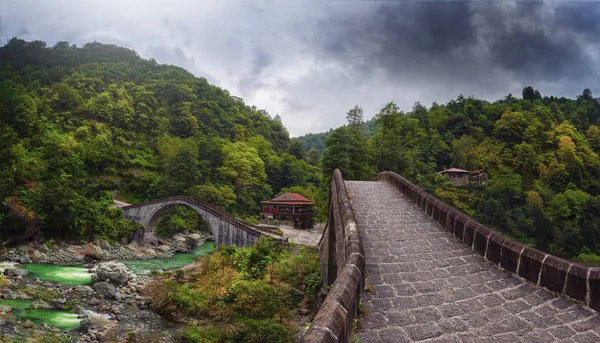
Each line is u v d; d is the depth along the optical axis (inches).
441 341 200.2
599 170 2972.4
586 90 4749.0
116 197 2459.4
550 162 2883.9
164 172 2792.8
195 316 756.0
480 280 296.5
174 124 3629.4
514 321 225.5
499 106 3846.0
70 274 1072.2
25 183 1724.9
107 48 5064.0
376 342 196.4
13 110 2315.5
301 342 133.0
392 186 738.8
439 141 3061.0
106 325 683.4
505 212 2298.2
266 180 3484.3
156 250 1814.7
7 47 4392.2
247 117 5009.8
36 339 580.7
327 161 1512.1
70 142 2466.8
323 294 708.7
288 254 1113.4
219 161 3144.7
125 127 3289.9
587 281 242.2
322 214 1540.4
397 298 258.1
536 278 282.5
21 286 854.5
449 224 437.1
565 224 2214.6
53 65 4101.9
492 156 2947.8
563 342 200.2
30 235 1379.2
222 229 1603.1
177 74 4953.3
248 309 715.4
